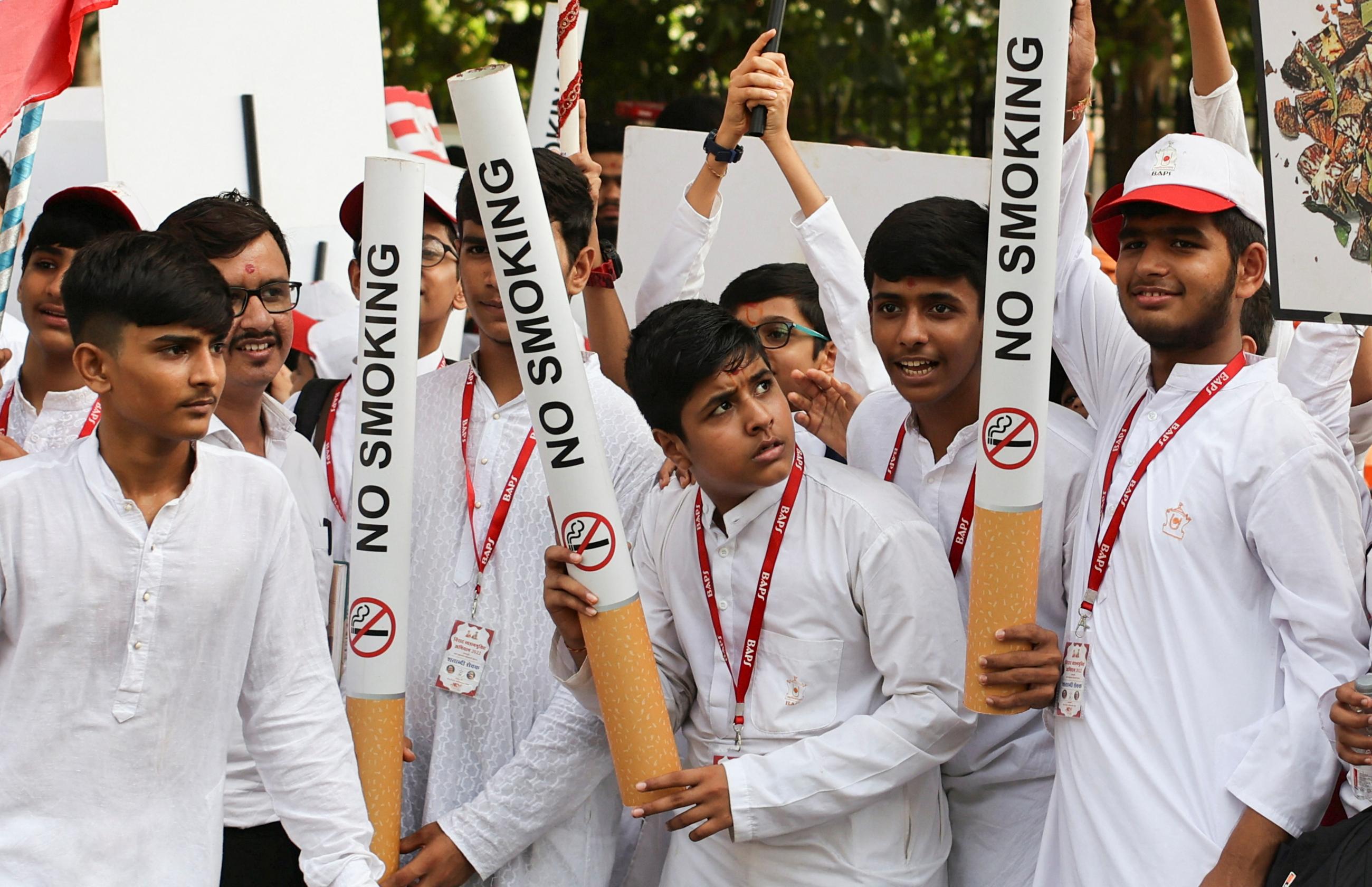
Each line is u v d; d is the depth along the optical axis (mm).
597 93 9211
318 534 3309
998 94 2502
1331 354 3123
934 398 2939
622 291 4773
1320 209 2607
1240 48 8492
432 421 3264
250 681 2566
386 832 2814
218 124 4562
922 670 2748
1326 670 2459
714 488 2824
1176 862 2527
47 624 2322
